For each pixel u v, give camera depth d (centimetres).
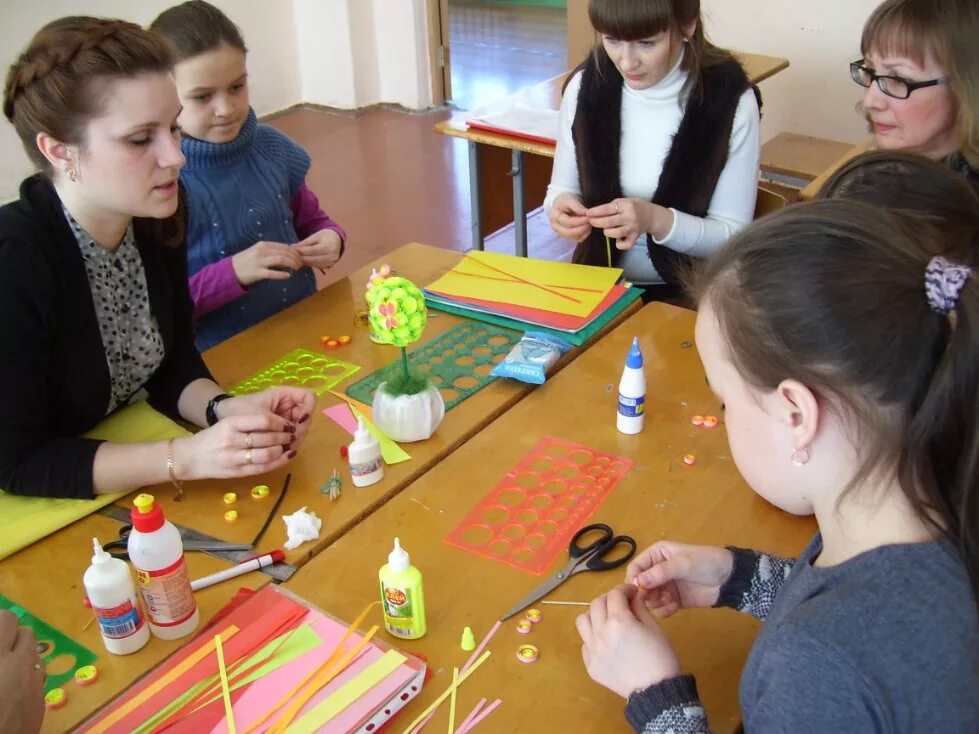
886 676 66
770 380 73
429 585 110
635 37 188
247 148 197
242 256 184
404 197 438
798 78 387
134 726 91
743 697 79
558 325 165
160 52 122
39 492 124
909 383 68
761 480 81
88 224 130
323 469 132
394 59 540
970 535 69
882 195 103
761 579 101
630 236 190
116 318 139
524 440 137
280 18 534
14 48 402
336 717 91
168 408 149
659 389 149
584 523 120
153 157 123
